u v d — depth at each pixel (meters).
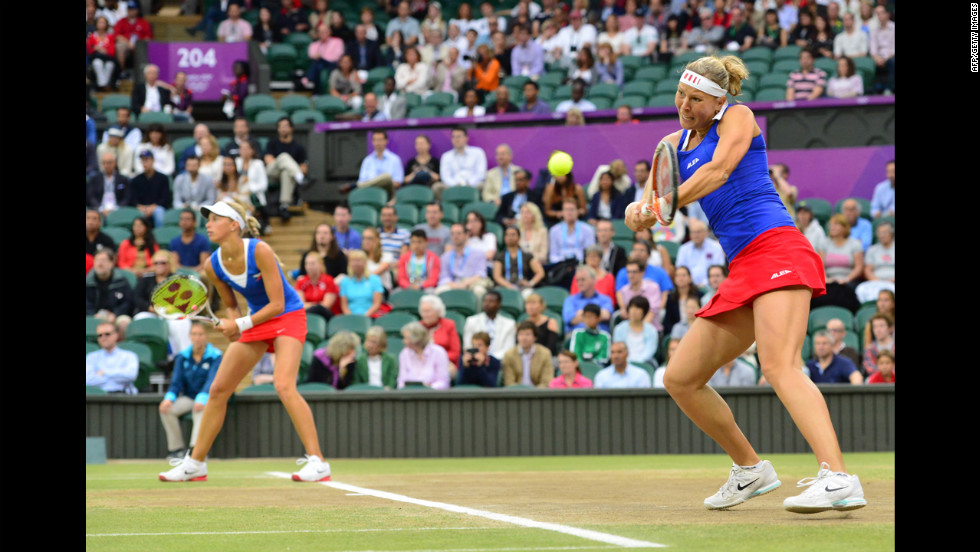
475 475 12.41
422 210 25.64
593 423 17.19
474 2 38.19
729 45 32.00
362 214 25.27
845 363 17.36
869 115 25.33
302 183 27.42
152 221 25.72
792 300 6.73
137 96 30.67
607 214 23.70
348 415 17.22
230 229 11.03
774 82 28.81
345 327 19.88
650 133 25.33
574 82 30.22
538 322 19.05
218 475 12.81
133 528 6.72
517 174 24.36
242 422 17.27
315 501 8.66
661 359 18.94
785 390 6.62
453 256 22.52
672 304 19.78
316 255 21.08
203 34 36.88
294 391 11.41
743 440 7.31
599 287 20.61
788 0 32.62
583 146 25.75
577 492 9.47
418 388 17.41
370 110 29.52
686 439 17.16
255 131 28.56
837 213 24.11
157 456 17.42
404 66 32.44
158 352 20.03
